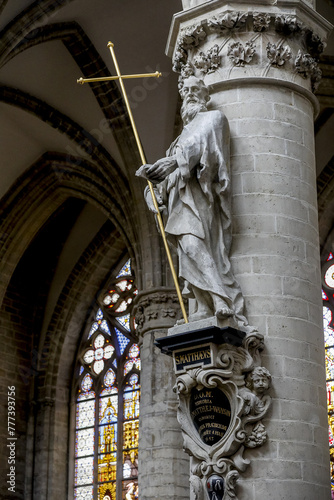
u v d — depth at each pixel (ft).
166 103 84.53
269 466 38.86
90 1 80.33
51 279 109.60
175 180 41.70
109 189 92.99
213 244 41.39
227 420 39.32
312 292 42.52
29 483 100.89
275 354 40.50
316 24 46.85
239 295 40.88
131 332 102.83
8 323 106.01
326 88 82.58
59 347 106.11
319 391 41.19
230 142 43.70
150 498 74.49
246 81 44.42
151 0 80.53
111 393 101.71
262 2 45.37
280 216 42.57
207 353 39.47
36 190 101.55
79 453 101.35
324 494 39.63
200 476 39.63
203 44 46.32
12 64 86.84
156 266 83.25
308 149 44.88
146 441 76.69
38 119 93.61
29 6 76.59
